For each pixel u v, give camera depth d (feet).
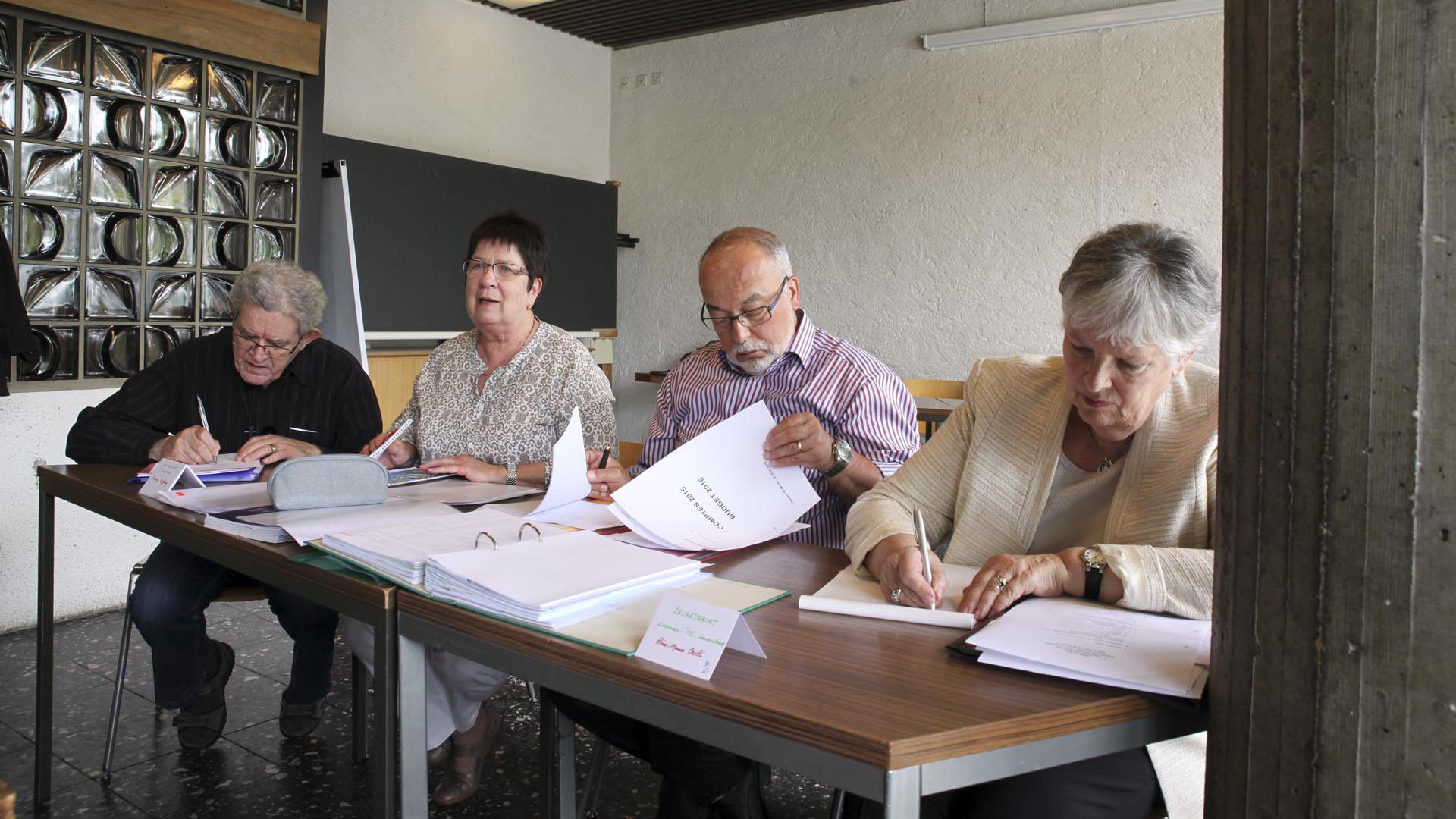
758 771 4.94
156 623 7.61
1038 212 16.26
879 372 7.04
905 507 5.22
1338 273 2.40
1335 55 2.38
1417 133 2.25
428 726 6.60
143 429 8.12
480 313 8.15
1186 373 4.73
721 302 6.86
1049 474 4.91
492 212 16.61
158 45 10.88
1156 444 4.57
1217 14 14.51
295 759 8.09
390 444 7.22
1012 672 3.42
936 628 3.96
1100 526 4.91
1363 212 2.34
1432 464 2.27
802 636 3.82
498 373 8.38
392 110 16.15
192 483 6.66
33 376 10.52
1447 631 2.27
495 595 3.91
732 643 3.63
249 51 11.46
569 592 3.94
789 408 6.98
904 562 4.25
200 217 11.38
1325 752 2.48
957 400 16.47
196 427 7.55
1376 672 2.37
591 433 8.14
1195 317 3.99
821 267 18.29
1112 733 3.16
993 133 16.56
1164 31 15.08
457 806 7.36
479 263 8.17
